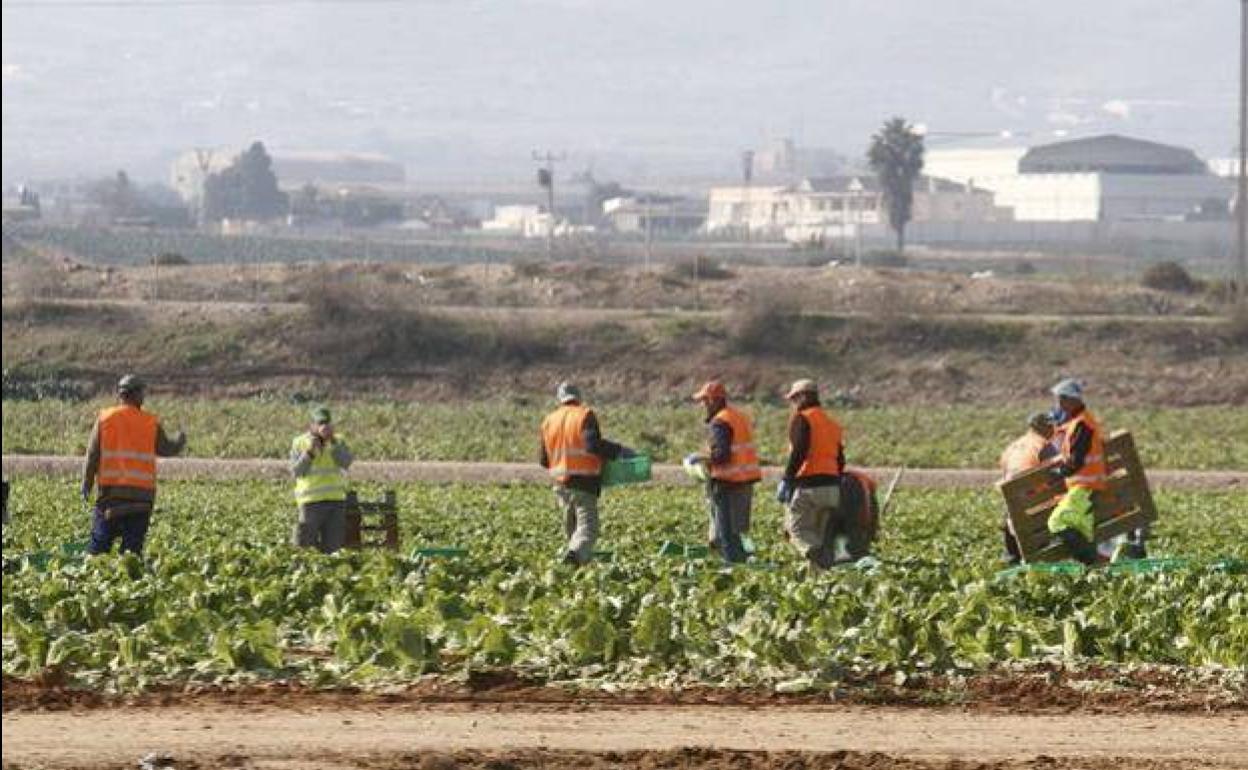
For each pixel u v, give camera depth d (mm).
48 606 65812
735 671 57219
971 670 58625
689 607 65188
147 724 50406
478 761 46625
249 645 57500
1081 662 59844
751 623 60406
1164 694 55812
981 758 48438
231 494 147375
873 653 59156
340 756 47062
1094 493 89750
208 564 80000
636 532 116562
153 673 56500
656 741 49500
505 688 55500
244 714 51781
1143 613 64812
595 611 60625
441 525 120688
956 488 166375
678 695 54875
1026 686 56656
